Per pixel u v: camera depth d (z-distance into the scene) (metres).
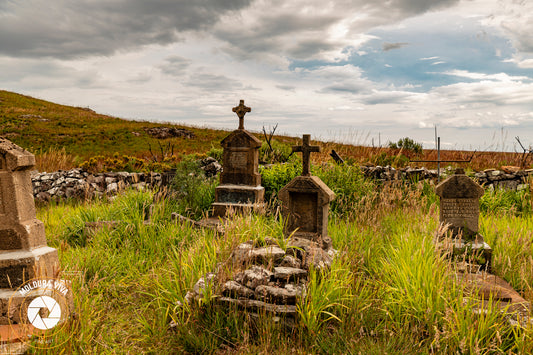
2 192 3.98
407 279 4.26
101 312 4.49
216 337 3.88
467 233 6.00
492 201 9.38
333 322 4.05
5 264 3.89
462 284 4.18
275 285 4.36
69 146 27.98
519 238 5.78
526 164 13.38
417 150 16.83
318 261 4.70
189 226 7.44
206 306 4.18
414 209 7.72
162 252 6.49
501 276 5.24
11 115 37.81
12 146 4.09
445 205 6.07
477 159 15.17
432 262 4.62
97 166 14.78
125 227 6.99
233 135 9.66
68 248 6.29
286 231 6.28
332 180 9.80
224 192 9.63
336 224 7.71
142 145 29.22
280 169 10.78
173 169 14.85
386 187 9.51
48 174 14.12
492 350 3.37
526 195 9.77
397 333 3.80
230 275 4.55
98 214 8.31
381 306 4.19
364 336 3.74
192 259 4.93
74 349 3.52
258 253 4.84
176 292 4.50
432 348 3.44
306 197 6.27
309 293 4.07
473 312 3.74
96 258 5.81
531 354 3.30
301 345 3.73
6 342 3.38
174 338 3.91
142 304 4.73
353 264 4.97
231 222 5.62
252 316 4.01
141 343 3.95
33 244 4.10
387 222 6.95
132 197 8.62
